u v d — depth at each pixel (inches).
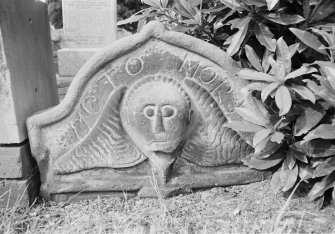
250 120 73.6
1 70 72.7
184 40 74.7
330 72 63.3
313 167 73.5
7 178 76.4
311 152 70.4
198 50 75.4
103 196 81.6
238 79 77.2
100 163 79.7
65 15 220.4
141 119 75.1
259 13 76.1
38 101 92.2
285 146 77.4
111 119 78.0
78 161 79.4
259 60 79.2
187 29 85.4
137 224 70.1
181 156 80.4
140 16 89.3
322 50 69.1
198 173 81.7
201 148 80.2
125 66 76.1
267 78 69.4
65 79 211.6
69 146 79.0
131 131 78.0
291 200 75.5
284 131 76.0
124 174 80.7
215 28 85.2
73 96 76.7
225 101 78.4
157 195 79.9
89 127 78.5
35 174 82.7
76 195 80.8
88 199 81.6
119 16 314.0
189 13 84.8
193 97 77.9
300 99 72.3
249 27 79.8
